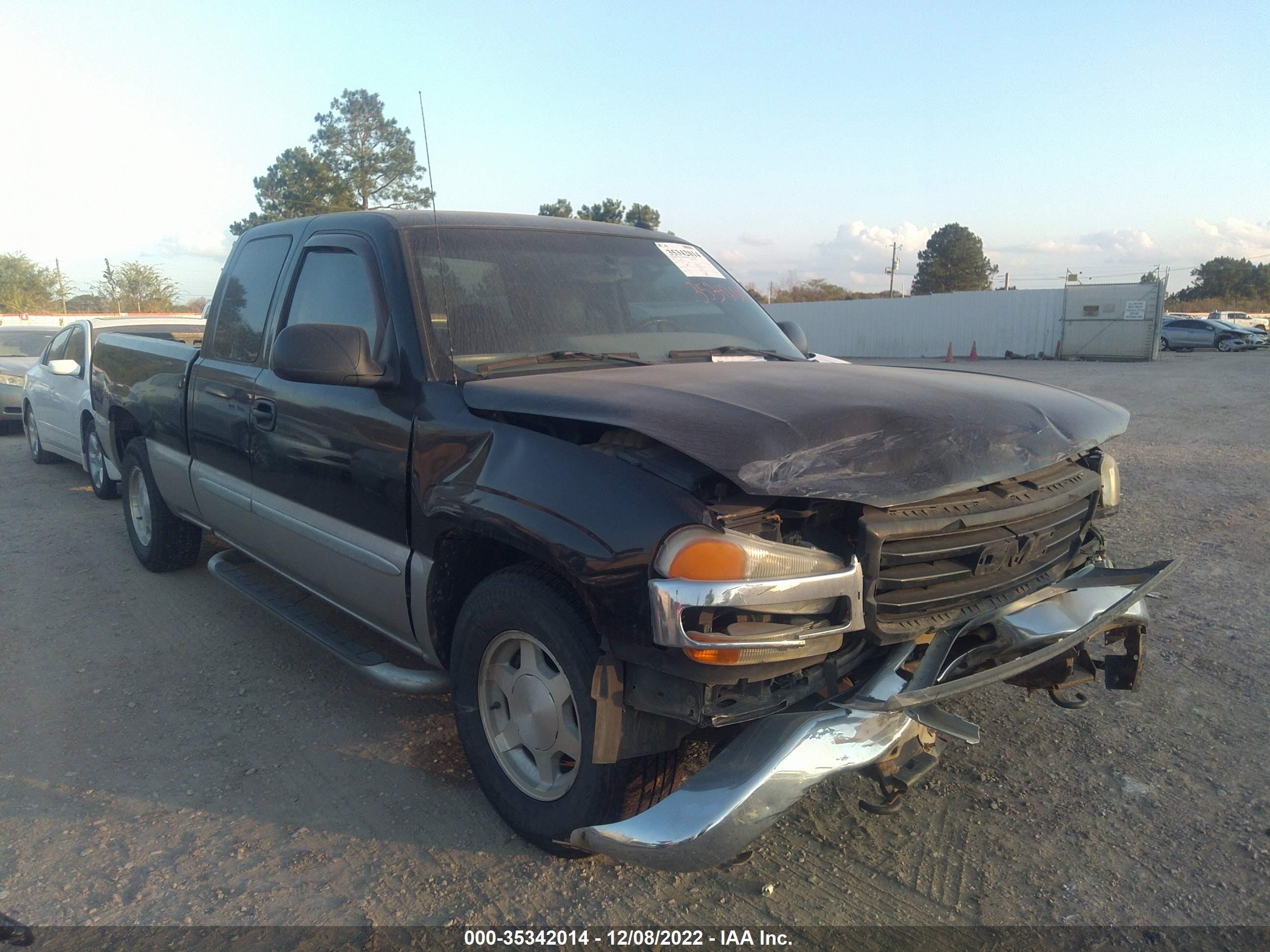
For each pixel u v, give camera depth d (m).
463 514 2.71
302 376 3.02
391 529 3.17
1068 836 2.96
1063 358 32.94
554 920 2.58
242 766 3.44
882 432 2.46
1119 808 3.11
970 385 3.04
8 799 3.22
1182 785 3.24
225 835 3.00
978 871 2.78
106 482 7.92
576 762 2.65
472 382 2.98
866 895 2.67
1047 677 2.99
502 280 3.46
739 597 2.16
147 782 3.33
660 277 3.95
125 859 2.88
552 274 3.61
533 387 2.79
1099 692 3.97
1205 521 6.87
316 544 3.61
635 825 2.30
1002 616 2.68
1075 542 3.05
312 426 3.54
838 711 2.32
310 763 3.47
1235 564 5.73
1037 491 2.79
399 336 3.19
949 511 2.51
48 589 5.50
